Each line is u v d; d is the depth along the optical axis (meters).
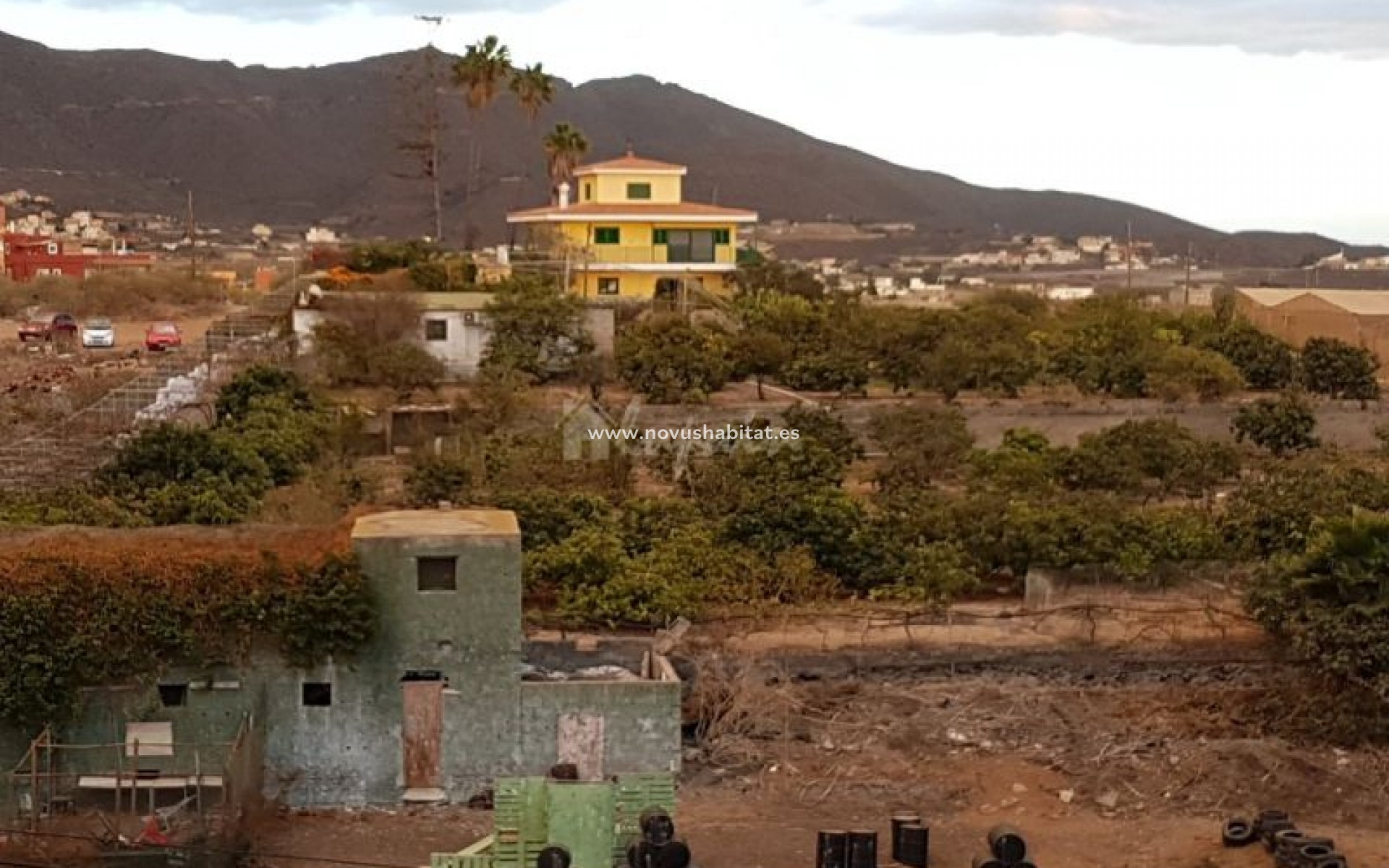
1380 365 91.44
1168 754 35.38
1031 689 39.22
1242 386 80.56
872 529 45.81
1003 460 55.66
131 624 31.25
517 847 27.66
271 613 31.72
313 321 73.25
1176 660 40.78
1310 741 36.59
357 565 32.31
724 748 35.56
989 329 85.06
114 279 123.06
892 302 114.94
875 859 29.06
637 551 44.19
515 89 116.44
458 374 73.81
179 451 49.09
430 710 32.69
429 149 135.75
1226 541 46.22
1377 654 35.97
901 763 35.38
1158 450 55.97
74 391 66.00
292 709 32.28
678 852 27.38
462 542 32.47
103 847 28.69
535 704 32.94
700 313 85.00
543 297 75.94
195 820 29.78
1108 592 44.47
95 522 42.69
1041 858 30.64
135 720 31.53
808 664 40.00
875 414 64.56
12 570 31.02
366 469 55.81
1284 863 29.44
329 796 32.41
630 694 33.22
